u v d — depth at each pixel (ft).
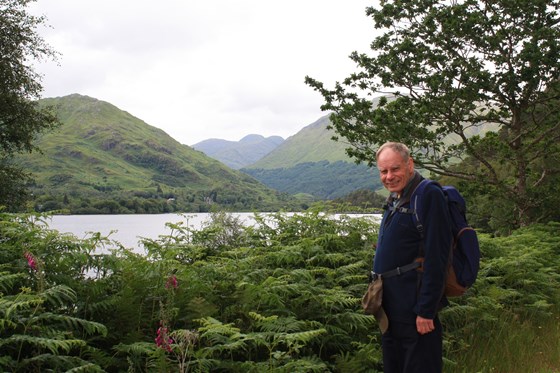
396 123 52.80
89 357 14.67
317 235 27.63
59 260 17.03
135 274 17.80
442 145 54.54
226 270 20.81
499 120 54.13
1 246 17.42
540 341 24.00
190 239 25.49
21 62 85.10
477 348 21.42
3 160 85.76
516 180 60.44
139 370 14.58
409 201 12.28
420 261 12.04
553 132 55.67
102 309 16.38
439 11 52.60
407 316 12.03
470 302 24.27
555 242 46.01
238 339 15.87
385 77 54.34
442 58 52.44
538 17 52.70
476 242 12.00
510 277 30.35
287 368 14.46
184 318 16.66
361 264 22.76
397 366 12.70
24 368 13.34
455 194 12.30
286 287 19.12
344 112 54.49
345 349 18.29
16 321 13.79
